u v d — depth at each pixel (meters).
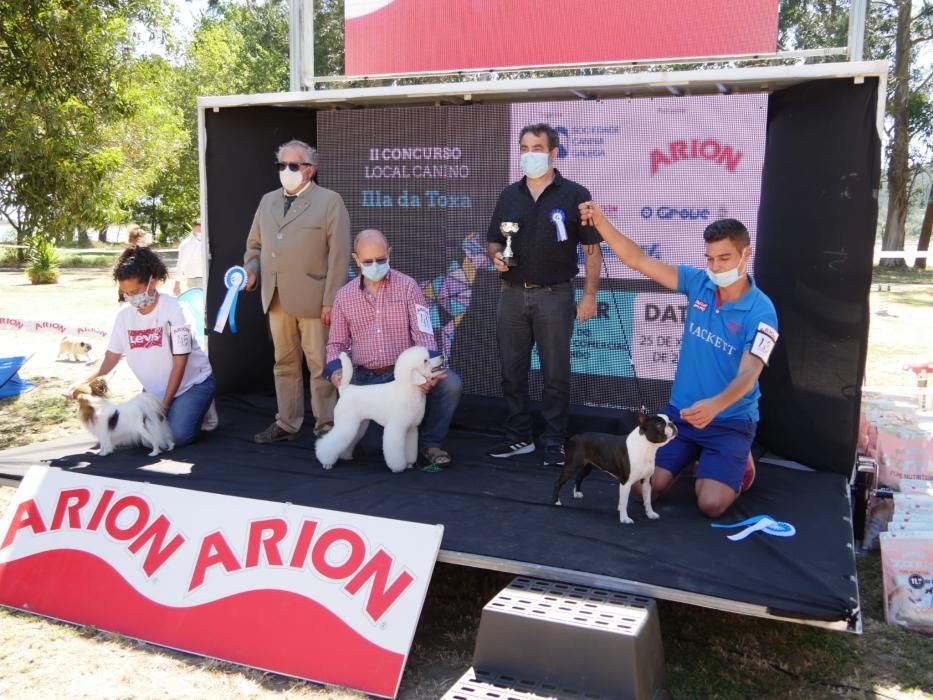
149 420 4.66
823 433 4.39
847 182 4.16
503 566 3.25
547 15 5.02
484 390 5.65
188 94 26.52
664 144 5.09
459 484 4.20
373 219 5.80
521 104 5.33
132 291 4.64
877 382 8.28
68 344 9.60
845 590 2.93
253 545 3.50
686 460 3.92
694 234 5.11
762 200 4.88
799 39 14.08
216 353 5.97
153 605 3.49
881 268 28.89
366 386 4.38
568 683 2.71
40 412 7.20
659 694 2.83
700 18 4.72
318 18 18.55
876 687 3.07
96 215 7.95
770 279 4.79
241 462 4.55
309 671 3.12
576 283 5.41
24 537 3.90
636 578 3.06
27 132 7.05
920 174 31.73
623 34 4.89
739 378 3.50
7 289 18.59
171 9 9.66
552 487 4.16
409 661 3.28
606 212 5.28
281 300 4.74
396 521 3.34
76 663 3.25
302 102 5.46
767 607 2.86
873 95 4.03
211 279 5.84
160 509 3.75
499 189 5.44
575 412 5.35
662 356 5.28
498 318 4.63
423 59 5.37
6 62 7.20
